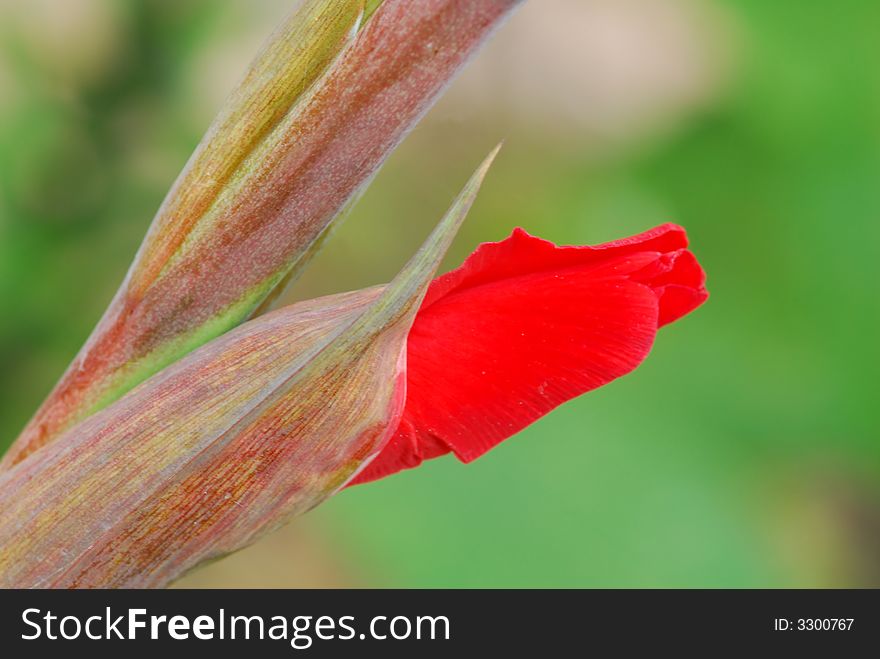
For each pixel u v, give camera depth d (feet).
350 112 0.65
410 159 1.23
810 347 1.23
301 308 0.67
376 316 0.65
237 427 0.66
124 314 0.67
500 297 0.67
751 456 1.21
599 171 1.32
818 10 1.27
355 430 0.66
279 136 0.66
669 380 1.23
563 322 0.67
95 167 1.16
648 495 1.18
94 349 0.68
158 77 1.18
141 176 1.17
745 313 1.25
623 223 1.30
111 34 1.16
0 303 1.12
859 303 1.23
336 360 0.66
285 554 1.29
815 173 1.26
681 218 1.29
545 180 1.30
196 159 0.66
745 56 1.29
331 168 0.66
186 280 0.67
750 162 1.29
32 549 0.67
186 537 0.67
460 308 0.68
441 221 0.64
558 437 1.20
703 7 1.34
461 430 0.67
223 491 0.67
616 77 1.34
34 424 0.68
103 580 0.67
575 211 1.30
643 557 1.16
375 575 1.14
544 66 1.32
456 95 1.22
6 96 1.13
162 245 0.67
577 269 0.67
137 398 0.67
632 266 0.67
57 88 1.15
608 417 1.21
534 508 1.17
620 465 1.19
